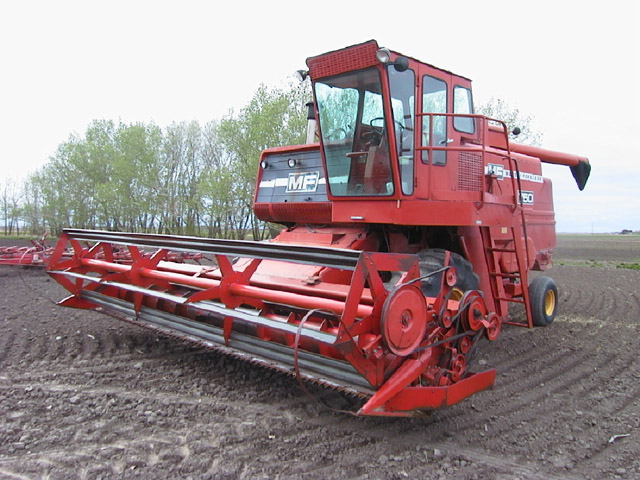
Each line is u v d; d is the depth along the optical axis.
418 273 3.60
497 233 6.03
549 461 3.49
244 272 4.43
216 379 4.77
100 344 5.81
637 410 4.44
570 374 5.41
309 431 3.77
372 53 4.88
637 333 7.20
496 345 6.51
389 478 3.15
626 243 39.34
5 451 3.29
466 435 3.86
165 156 25.09
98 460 3.21
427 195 5.38
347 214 5.56
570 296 10.46
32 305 8.06
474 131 6.31
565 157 9.54
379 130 5.11
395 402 3.38
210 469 3.15
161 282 5.24
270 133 18.47
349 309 3.13
